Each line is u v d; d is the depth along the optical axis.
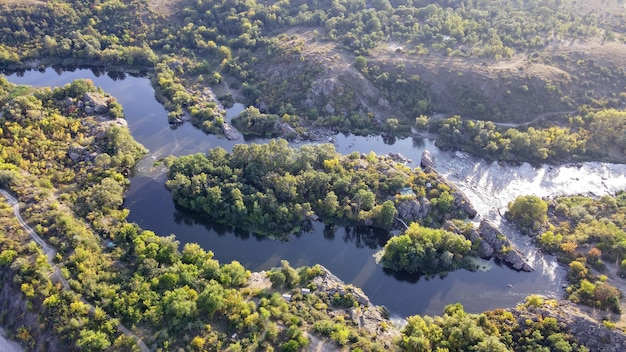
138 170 156.38
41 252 109.25
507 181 163.25
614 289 110.62
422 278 126.25
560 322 104.19
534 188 160.50
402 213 140.50
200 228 138.62
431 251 126.25
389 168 155.88
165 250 116.50
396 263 127.56
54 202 126.88
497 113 185.50
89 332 92.75
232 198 137.75
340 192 145.00
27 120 157.50
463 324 101.56
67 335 94.06
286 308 103.94
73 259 108.19
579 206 145.50
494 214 147.88
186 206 140.88
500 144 172.88
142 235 121.81
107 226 125.56
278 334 98.12
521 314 109.00
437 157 173.88
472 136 178.38
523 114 185.88
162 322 98.62
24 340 96.94
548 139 172.75
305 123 184.50
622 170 169.25
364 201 139.25
